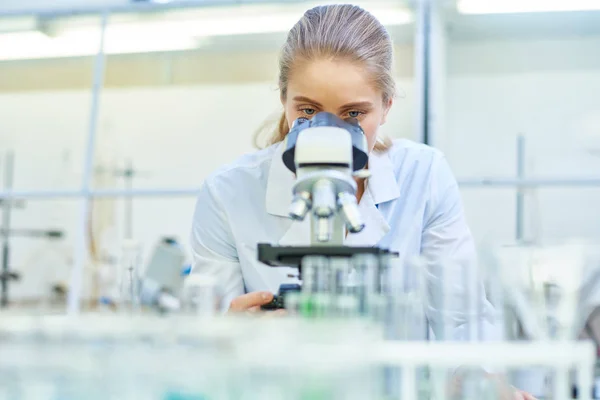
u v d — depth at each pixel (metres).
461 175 4.87
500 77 4.81
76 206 5.63
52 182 5.72
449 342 0.79
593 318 1.30
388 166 1.58
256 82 5.27
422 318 0.89
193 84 5.38
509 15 4.22
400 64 4.13
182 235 5.55
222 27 4.25
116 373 0.67
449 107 4.88
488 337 0.94
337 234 1.11
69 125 5.75
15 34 4.47
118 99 5.59
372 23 1.39
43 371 0.68
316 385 0.66
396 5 3.77
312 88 1.28
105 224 5.43
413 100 4.17
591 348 0.74
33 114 5.75
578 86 4.73
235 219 1.58
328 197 1.03
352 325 0.73
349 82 1.27
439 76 3.97
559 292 0.96
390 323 0.87
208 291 0.94
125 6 4.07
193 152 5.51
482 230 4.87
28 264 5.47
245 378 0.67
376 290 0.89
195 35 4.41
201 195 1.64
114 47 4.65
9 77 5.36
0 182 5.75
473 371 0.81
